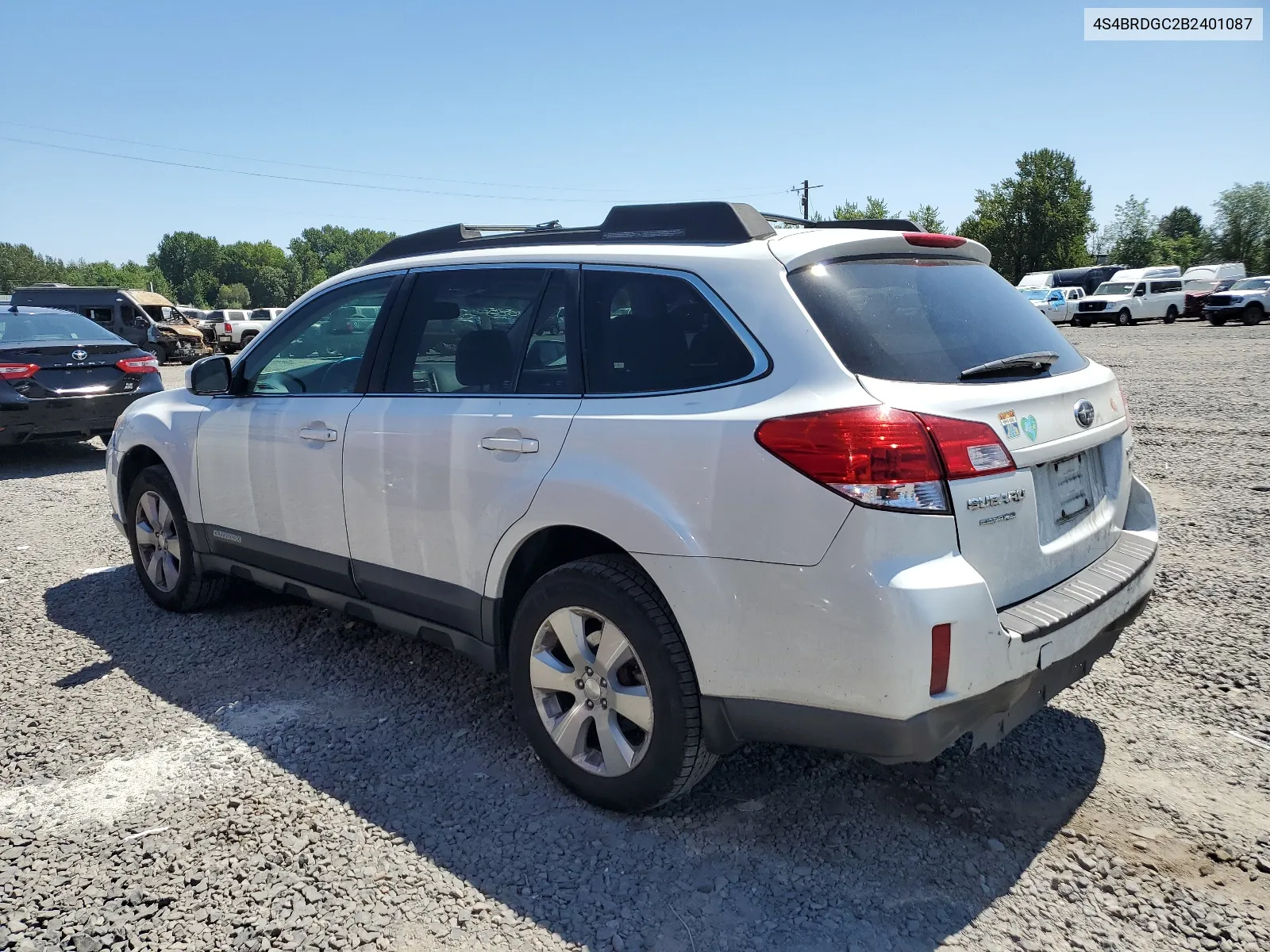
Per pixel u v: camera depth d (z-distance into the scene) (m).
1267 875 2.69
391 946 2.45
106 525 7.08
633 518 2.78
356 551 3.77
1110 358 19.98
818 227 3.33
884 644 2.38
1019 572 2.65
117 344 10.17
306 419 3.94
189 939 2.49
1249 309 32.19
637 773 2.88
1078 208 69.19
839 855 2.79
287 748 3.50
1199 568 5.33
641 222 3.20
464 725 3.67
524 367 3.25
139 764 3.40
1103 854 2.79
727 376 2.74
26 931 2.52
